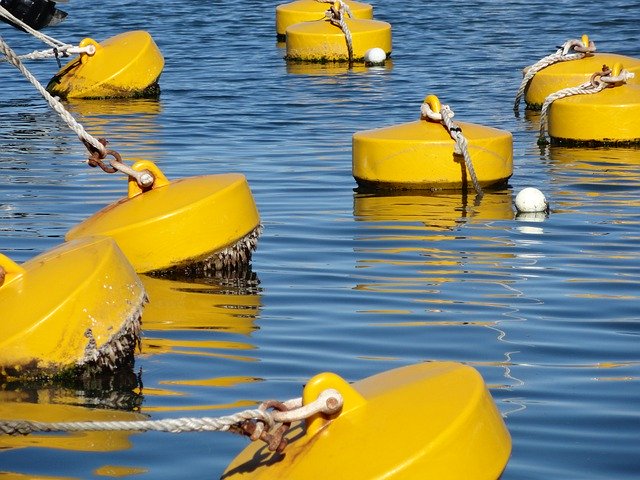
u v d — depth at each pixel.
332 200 39.97
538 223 36.19
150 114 60.34
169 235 29.91
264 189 41.94
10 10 65.81
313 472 16.05
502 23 95.75
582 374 23.14
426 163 40.91
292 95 66.25
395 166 41.12
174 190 31.09
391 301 28.25
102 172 44.91
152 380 22.95
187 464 18.89
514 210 38.12
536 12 100.62
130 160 48.00
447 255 32.53
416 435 16.27
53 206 38.84
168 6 108.06
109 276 23.94
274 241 34.28
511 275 30.44
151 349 24.83
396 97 65.06
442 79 71.31
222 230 30.41
